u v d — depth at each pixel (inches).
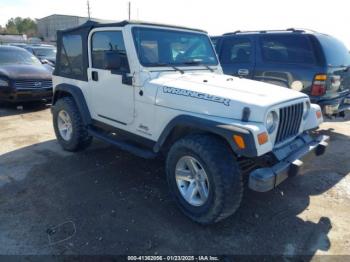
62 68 192.4
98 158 182.7
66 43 183.6
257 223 120.7
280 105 113.8
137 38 141.1
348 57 234.5
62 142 193.9
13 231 112.0
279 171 106.1
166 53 151.0
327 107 204.7
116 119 157.2
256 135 101.1
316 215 127.0
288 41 216.7
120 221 119.6
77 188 145.2
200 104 117.3
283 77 218.1
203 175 114.4
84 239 108.5
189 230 115.2
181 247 106.0
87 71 168.6
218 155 107.0
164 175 161.5
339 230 117.0
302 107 130.6
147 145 143.9
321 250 105.8
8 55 343.0
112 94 154.1
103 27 152.4
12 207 127.8
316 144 130.5
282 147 120.0
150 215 124.2
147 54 142.4
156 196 139.4
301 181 157.1
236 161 109.9
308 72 205.2
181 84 129.5
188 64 158.4
